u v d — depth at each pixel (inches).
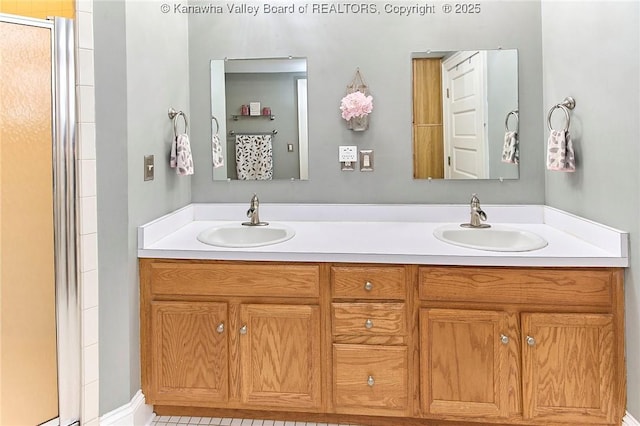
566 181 83.1
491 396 70.1
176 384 76.0
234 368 75.1
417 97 94.4
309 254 72.9
